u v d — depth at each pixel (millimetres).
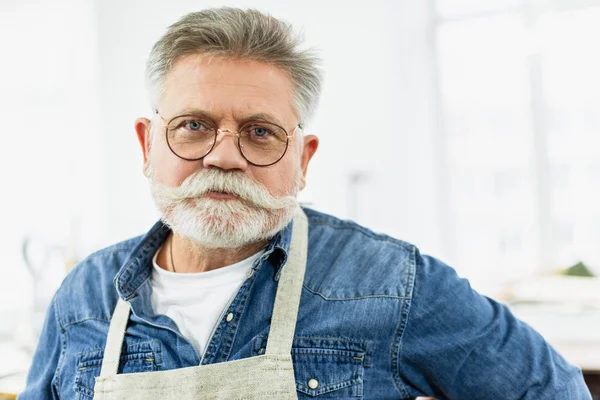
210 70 847
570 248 2807
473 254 2977
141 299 931
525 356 864
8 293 2477
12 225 2631
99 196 2877
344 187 2789
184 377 836
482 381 858
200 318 905
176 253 966
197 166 849
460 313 878
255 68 855
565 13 2775
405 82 2842
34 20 2703
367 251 958
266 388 832
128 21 2857
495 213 2938
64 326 968
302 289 906
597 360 1262
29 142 2717
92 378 897
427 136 2896
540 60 2824
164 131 872
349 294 896
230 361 837
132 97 2859
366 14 2775
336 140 2812
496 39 2908
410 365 882
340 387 848
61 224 2723
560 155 2814
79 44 2828
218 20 865
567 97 2789
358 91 2795
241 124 850
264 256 898
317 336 866
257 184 849
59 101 2770
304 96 908
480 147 2957
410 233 2848
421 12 2904
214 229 835
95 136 2867
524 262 2883
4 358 1512
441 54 2986
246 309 892
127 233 2875
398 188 2811
